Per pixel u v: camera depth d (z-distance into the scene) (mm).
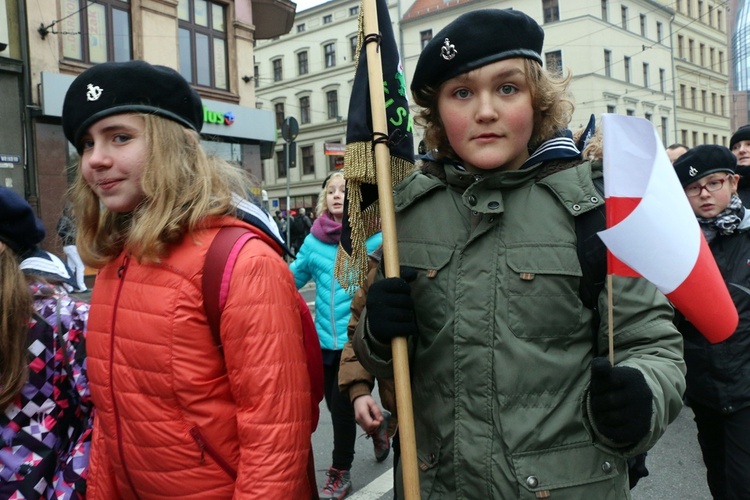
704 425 2451
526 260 1234
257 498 1184
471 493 1253
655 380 1095
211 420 1261
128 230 1364
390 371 1380
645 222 1034
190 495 1270
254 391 1214
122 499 1422
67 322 1520
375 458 3611
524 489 1184
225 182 1344
